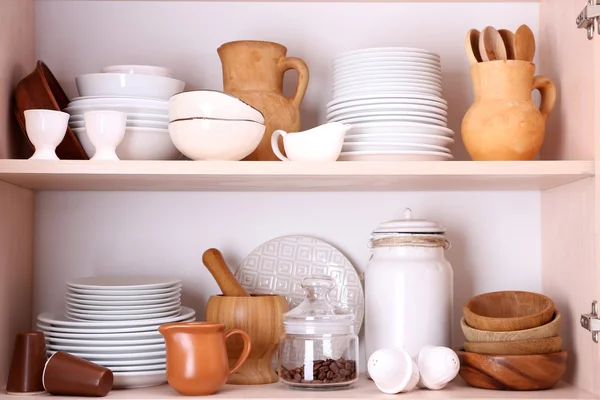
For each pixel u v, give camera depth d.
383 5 1.64
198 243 1.61
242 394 1.30
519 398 1.29
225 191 1.62
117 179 1.38
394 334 1.42
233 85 1.47
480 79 1.42
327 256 1.59
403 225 1.45
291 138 1.33
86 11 1.62
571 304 1.44
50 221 1.59
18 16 1.49
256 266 1.59
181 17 1.64
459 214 1.63
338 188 1.56
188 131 1.31
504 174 1.32
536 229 1.63
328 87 1.63
